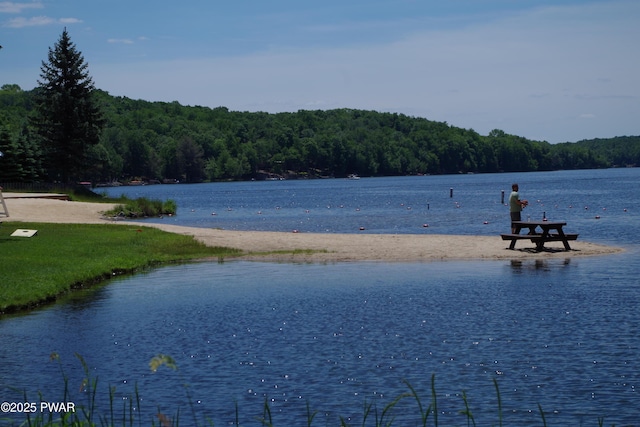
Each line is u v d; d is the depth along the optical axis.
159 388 12.87
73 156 84.38
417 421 11.14
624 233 39.72
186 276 25.86
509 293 21.19
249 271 26.86
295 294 21.72
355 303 20.12
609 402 11.79
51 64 84.38
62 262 25.70
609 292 21.02
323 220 56.88
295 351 15.14
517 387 12.59
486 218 55.38
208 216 63.78
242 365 14.17
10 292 20.25
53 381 13.30
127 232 36.91
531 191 110.94
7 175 78.62
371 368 13.86
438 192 114.38
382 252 31.02
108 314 19.06
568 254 29.86
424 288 22.33
